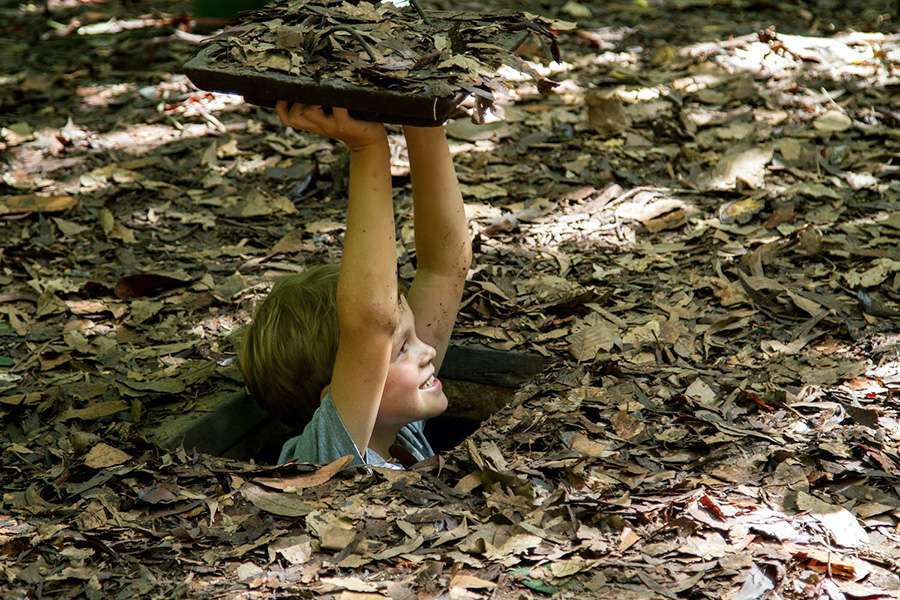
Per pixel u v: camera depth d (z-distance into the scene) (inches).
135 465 187.3
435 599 151.5
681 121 325.1
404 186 303.0
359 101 155.6
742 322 224.5
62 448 197.6
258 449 220.7
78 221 292.4
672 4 447.8
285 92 158.7
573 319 233.6
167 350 233.3
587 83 367.6
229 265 269.0
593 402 198.4
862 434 184.4
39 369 228.1
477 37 171.9
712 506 167.3
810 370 205.9
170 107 363.9
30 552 167.3
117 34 435.2
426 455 209.6
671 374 207.5
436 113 153.3
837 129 319.9
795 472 175.6
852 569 153.9
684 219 273.1
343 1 179.8
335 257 271.1
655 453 183.5
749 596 149.5
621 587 152.4
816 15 426.3
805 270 245.8
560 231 273.7
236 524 170.2
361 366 178.9
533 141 323.9
